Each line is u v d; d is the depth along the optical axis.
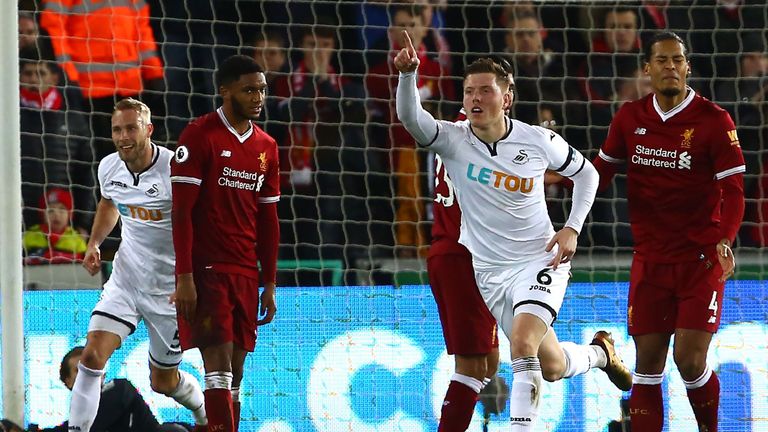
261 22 35.44
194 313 20.08
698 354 21.31
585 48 34.78
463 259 20.67
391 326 26.34
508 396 26.09
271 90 34.06
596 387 26.22
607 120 33.88
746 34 35.19
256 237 21.69
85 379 22.36
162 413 26.05
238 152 20.48
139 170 22.86
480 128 19.73
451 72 34.47
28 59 32.09
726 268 20.55
